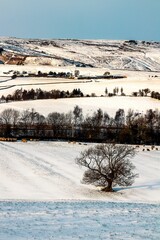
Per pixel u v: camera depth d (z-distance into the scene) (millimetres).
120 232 30469
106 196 81000
